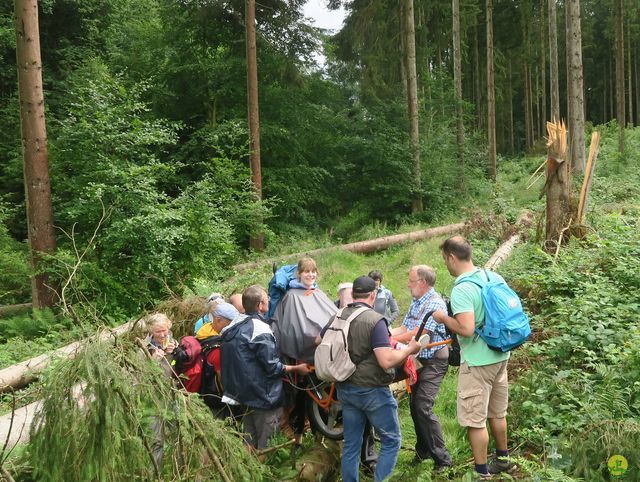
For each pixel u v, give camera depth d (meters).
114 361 2.99
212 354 4.39
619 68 25.89
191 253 10.16
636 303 6.59
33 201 9.62
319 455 4.39
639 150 25.48
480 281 3.96
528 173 27.84
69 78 18.39
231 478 3.23
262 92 18.36
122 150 10.02
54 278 8.92
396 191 20.27
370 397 3.84
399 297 10.03
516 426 4.77
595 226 10.54
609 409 4.44
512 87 44.19
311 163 20.78
